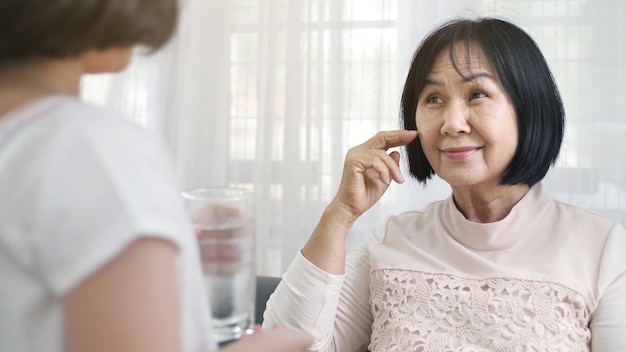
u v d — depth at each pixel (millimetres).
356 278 1136
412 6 2123
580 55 2006
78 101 436
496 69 956
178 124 2361
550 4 2018
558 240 996
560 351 900
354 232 2199
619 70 1980
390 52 2193
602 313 930
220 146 2352
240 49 2354
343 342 1111
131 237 365
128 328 363
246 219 625
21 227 376
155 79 2369
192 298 475
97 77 2418
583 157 2018
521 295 945
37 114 407
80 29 416
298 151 2279
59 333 396
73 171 380
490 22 1008
